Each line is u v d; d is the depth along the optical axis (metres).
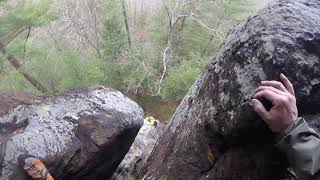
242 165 2.66
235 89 2.57
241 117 2.50
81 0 11.11
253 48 2.56
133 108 4.48
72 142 3.81
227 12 11.69
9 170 3.38
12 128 3.69
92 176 4.13
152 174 3.30
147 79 10.14
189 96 3.36
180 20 11.86
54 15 7.99
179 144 3.13
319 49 2.47
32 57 8.46
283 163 2.45
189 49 12.02
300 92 2.40
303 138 1.81
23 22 7.03
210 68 3.03
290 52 2.44
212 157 2.86
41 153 3.59
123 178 4.92
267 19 2.63
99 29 11.05
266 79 2.44
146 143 5.71
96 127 4.00
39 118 3.86
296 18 2.59
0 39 7.22
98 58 10.12
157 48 11.34
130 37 11.52
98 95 4.41
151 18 12.35
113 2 10.01
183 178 3.00
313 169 1.73
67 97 4.24
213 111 2.77
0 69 7.50
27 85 8.27
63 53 8.93
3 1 7.07
